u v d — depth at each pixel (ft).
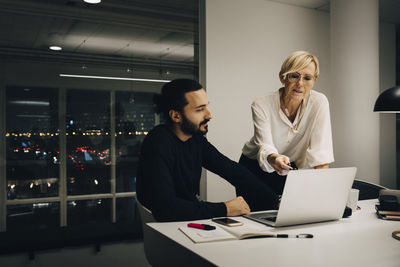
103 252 7.78
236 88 14.80
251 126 15.11
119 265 7.88
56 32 21.13
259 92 15.31
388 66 19.66
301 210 4.27
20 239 7.43
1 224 21.45
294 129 7.00
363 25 13.39
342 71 13.58
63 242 7.41
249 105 15.06
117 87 26.25
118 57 26.09
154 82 27.22
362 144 13.46
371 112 13.53
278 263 2.97
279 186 7.63
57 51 24.47
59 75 24.62
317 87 16.88
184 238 3.78
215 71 14.40
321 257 3.13
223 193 14.39
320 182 4.31
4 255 7.02
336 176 4.42
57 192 24.26
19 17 18.60
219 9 14.49
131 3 16.78
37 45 23.56
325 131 6.70
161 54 26.03
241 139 14.87
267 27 15.51
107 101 26.13
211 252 3.29
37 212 23.36
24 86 23.73
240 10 14.92
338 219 4.68
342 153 13.67
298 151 7.39
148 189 4.86
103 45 23.77
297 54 6.34
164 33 21.20
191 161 5.41
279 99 6.93
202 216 4.72
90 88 25.43
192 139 5.49
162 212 4.63
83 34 21.53
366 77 13.43
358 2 13.38
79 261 7.57
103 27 20.24
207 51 14.28
